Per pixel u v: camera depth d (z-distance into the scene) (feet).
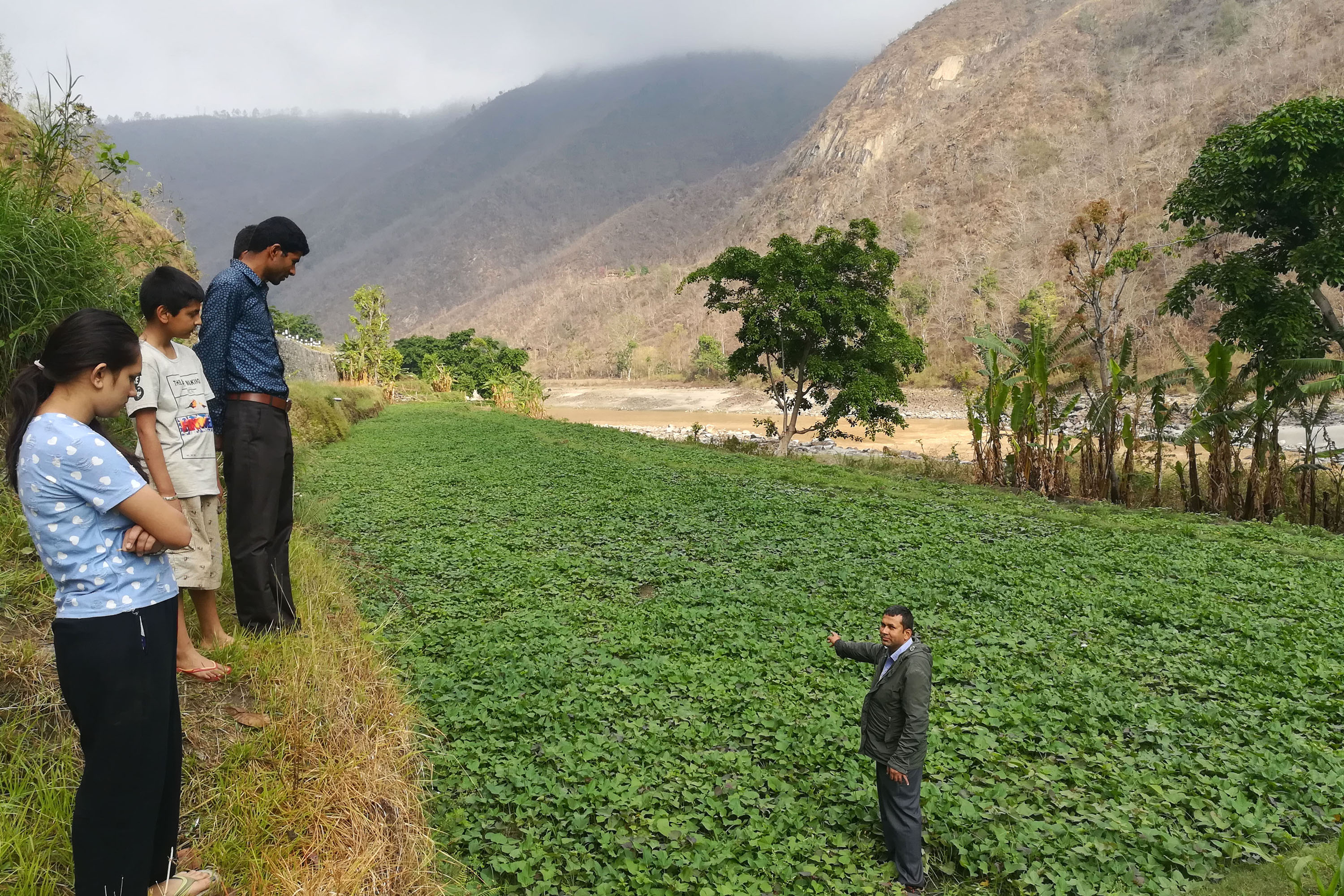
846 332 98.02
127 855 8.73
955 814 17.94
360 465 64.44
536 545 39.65
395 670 18.89
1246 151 63.16
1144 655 28.91
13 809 9.99
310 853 11.12
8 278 17.40
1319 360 56.29
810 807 18.11
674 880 15.12
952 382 294.25
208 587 15.01
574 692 22.41
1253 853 17.15
